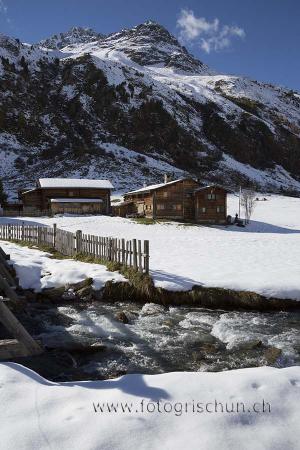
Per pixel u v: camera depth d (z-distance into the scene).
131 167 125.12
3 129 151.88
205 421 4.94
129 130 166.62
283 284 14.35
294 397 5.55
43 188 65.06
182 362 8.86
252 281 14.68
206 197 56.09
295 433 4.77
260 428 4.85
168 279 14.95
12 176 118.69
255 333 10.92
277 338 10.50
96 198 67.12
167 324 11.60
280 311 13.32
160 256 21.80
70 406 5.32
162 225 49.09
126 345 9.90
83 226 44.62
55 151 145.00
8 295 12.34
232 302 13.71
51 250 21.59
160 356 9.20
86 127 162.00
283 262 19.83
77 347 9.38
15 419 5.00
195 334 10.80
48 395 5.63
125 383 6.01
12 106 164.00
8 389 5.76
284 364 8.75
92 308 13.28
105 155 138.75
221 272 16.56
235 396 5.56
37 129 156.62
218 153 169.75
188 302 13.89
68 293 14.25
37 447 4.43
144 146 163.00
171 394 5.63
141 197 60.72
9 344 7.02
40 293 14.30
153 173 121.62
